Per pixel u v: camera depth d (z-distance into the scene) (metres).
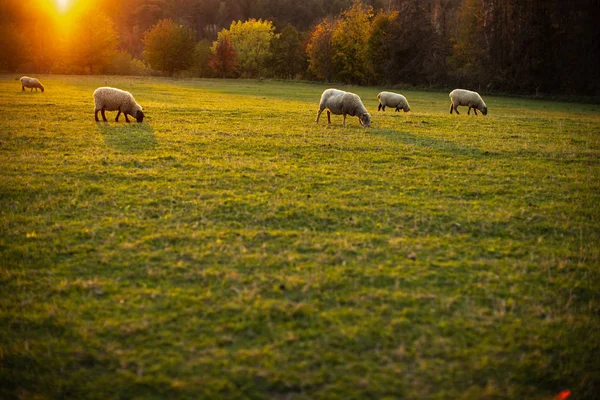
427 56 76.06
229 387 4.88
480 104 29.50
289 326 5.87
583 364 5.48
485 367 5.29
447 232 8.93
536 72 65.25
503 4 71.19
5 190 10.69
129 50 149.62
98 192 10.75
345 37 87.50
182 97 38.69
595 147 16.80
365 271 7.25
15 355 5.37
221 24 165.88
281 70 105.25
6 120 19.75
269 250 7.96
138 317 6.05
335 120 22.25
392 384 4.98
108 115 22.00
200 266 7.36
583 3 64.00
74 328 5.82
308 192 11.02
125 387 4.91
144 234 8.54
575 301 6.75
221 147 15.38
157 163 13.19
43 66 96.75
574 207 10.45
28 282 6.86
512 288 6.92
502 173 13.06
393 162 14.00
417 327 5.94
